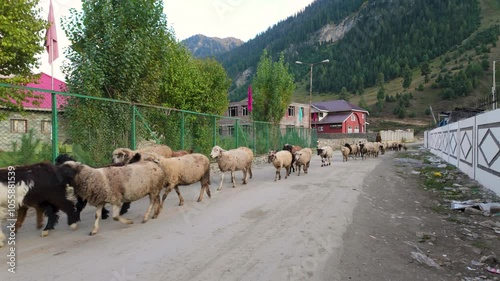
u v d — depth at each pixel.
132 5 10.84
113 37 10.25
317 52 182.88
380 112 94.31
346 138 44.09
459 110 27.02
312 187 10.14
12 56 12.04
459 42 136.75
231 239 5.19
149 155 6.58
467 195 8.98
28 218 6.40
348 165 17.70
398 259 4.51
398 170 15.58
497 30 126.00
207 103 16.50
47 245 4.84
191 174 7.53
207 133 14.63
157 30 12.05
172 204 7.67
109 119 9.82
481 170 10.59
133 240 5.09
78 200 6.00
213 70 22.22
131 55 10.31
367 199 8.48
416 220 6.55
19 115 11.11
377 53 154.62
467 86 89.56
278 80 27.34
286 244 4.98
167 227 5.81
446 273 4.13
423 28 159.00
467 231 5.83
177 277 3.83
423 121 83.25
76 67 10.09
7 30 11.19
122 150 7.26
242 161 10.44
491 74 96.00
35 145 8.42
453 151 16.59
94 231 5.39
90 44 10.20
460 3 168.25
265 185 10.52
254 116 27.89
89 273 3.88
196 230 5.65
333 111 58.09
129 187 5.67
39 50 12.84
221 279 3.80
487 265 4.37
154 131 11.80
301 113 43.56
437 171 14.55
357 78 131.25
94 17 10.59
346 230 5.72
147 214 6.20
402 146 34.06
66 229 5.66
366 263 4.34
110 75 10.34
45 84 20.73
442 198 8.87
